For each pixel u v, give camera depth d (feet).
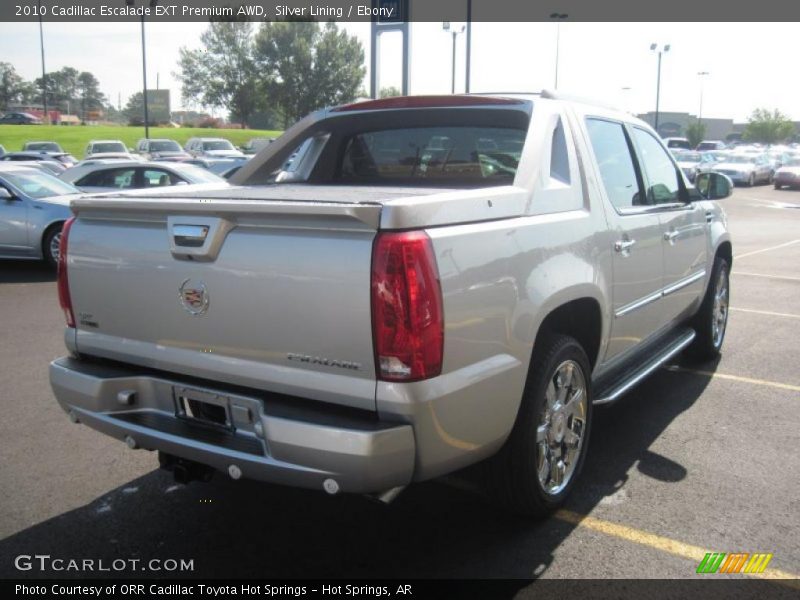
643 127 16.20
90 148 122.42
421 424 8.80
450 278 8.98
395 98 14.12
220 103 258.57
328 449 8.70
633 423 16.06
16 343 23.24
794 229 58.34
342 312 8.77
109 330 11.00
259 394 9.63
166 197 11.08
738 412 16.74
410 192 12.13
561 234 11.25
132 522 11.91
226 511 12.26
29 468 13.88
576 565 10.59
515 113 12.74
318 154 15.94
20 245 36.42
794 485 13.06
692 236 17.16
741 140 301.02
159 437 10.04
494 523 11.80
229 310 9.60
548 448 11.67
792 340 23.21
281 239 9.13
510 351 10.05
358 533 11.56
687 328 18.76
